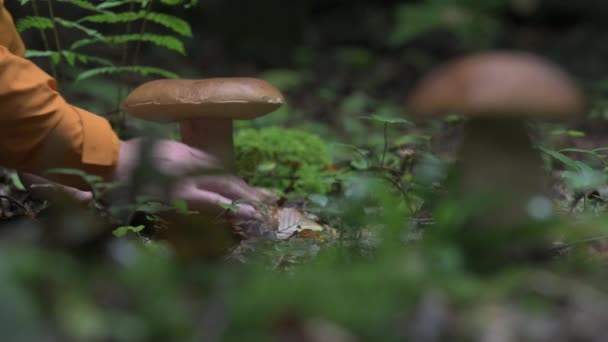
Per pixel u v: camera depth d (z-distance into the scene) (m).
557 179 1.48
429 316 0.95
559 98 1.07
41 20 1.54
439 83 1.09
